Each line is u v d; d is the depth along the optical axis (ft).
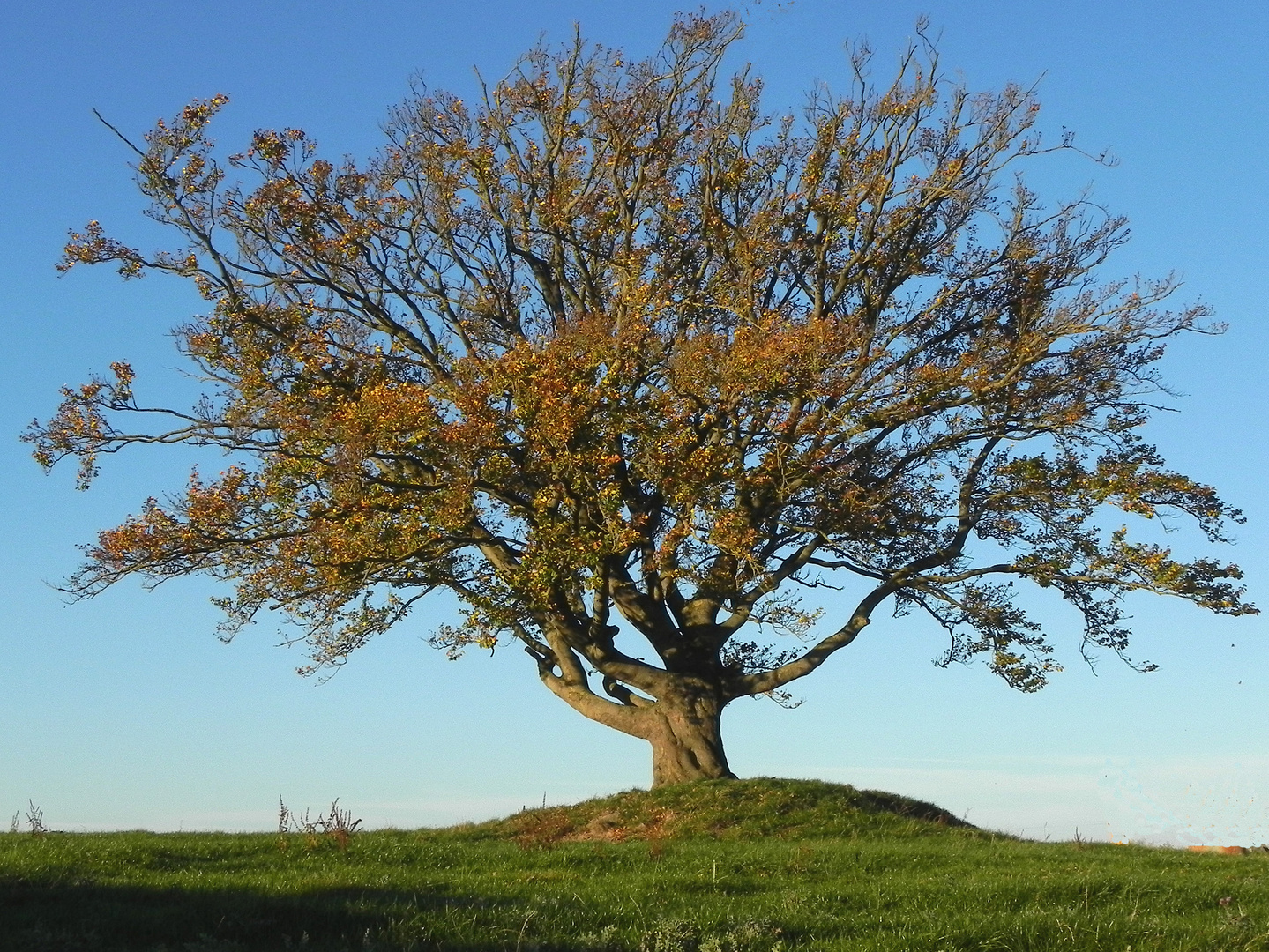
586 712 96.02
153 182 89.56
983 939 45.19
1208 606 87.86
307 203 92.63
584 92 98.63
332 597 87.56
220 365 91.40
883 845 69.21
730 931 46.24
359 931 45.14
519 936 44.14
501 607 83.35
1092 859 65.31
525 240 99.30
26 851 59.62
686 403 83.61
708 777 90.17
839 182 96.84
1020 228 96.07
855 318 88.48
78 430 85.61
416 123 98.68
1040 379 88.74
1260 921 47.39
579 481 81.61
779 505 88.58
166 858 60.80
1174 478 88.69
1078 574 91.76
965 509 96.02
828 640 95.25
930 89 96.43
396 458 84.53
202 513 82.79
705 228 96.22
